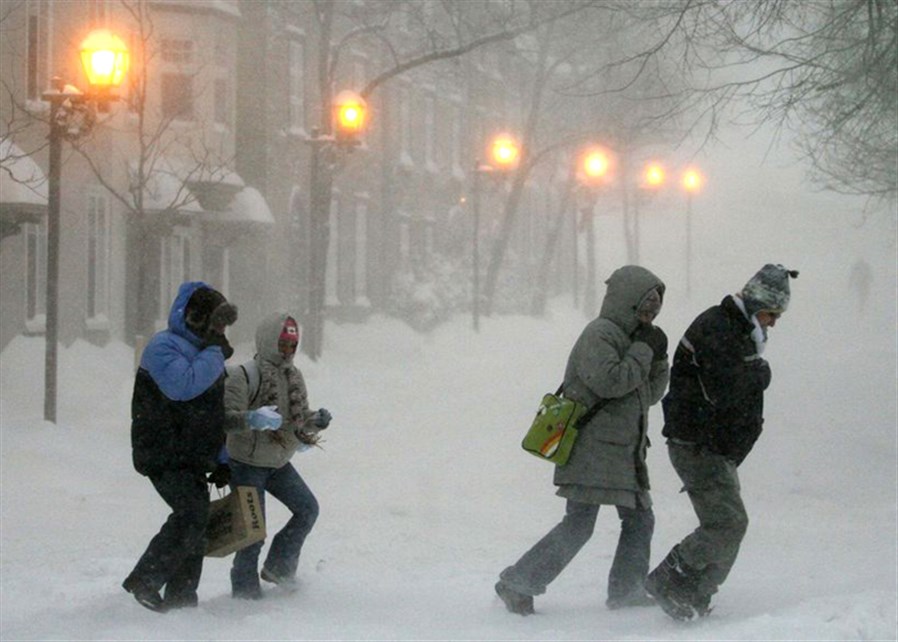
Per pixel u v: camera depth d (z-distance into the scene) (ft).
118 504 148.56
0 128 240.53
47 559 113.19
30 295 253.24
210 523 86.12
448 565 110.93
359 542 123.85
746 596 92.53
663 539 127.95
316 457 188.55
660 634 75.25
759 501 151.84
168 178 297.33
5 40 242.37
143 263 229.25
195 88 314.55
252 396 89.20
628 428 84.28
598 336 82.84
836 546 119.55
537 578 84.33
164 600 83.97
